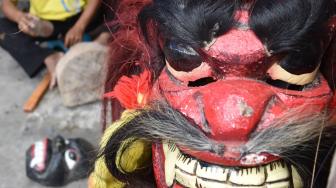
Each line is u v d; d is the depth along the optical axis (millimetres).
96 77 2986
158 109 1142
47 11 3336
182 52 1085
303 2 1051
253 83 1065
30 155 2629
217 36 1064
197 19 1066
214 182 1094
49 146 2641
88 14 3270
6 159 2789
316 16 1056
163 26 1100
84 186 2576
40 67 3387
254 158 1067
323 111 1107
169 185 1173
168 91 1121
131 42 1339
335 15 1093
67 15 3336
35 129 2982
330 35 1092
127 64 1374
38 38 3418
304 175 1141
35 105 3113
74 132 2932
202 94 1077
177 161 1141
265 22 1048
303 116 1078
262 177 1092
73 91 3021
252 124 1040
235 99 1041
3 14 3854
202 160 1100
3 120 3059
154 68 1225
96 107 3059
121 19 1362
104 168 1352
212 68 1082
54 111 3088
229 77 1075
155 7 1115
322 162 1157
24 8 3797
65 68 2961
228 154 1058
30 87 3346
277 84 1104
